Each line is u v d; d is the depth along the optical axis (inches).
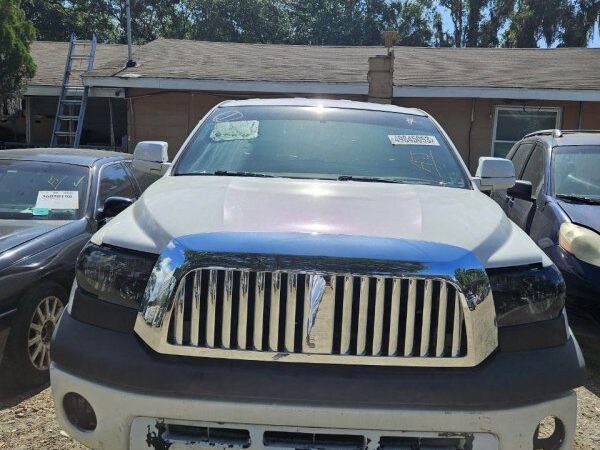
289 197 107.2
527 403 88.0
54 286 165.2
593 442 136.6
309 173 131.3
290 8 1646.2
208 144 140.6
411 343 86.7
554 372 89.4
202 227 93.2
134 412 86.9
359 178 130.2
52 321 164.7
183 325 87.7
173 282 87.4
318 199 106.8
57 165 207.8
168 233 94.0
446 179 133.9
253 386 84.9
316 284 86.0
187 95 535.5
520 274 94.0
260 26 1518.2
